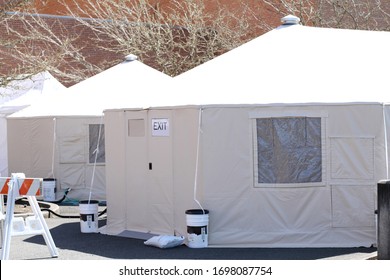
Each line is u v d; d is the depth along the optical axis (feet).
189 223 41.29
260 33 95.04
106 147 49.26
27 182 37.47
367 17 86.48
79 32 96.48
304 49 46.85
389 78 44.24
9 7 65.36
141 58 93.20
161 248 41.45
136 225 46.96
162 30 97.55
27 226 38.91
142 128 46.16
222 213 41.70
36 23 93.09
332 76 43.96
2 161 79.97
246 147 41.83
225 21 97.76
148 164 45.60
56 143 67.82
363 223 41.24
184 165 43.11
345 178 41.47
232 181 41.78
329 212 41.52
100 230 49.08
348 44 47.65
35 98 79.00
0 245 42.04
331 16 88.74
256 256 38.58
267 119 41.83
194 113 42.27
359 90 42.63
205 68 47.32
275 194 41.55
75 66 95.86
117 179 48.29
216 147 41.91
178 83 46.96
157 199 45.06
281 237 41.34
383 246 34.81
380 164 41.32
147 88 67.46
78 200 67.72
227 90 43.47
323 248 40.83
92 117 67.15
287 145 41.65
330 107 41.75
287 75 44.27
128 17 103.71
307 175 41.60
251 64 46.09
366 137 41.42
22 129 70.33
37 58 82.12
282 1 87.35
